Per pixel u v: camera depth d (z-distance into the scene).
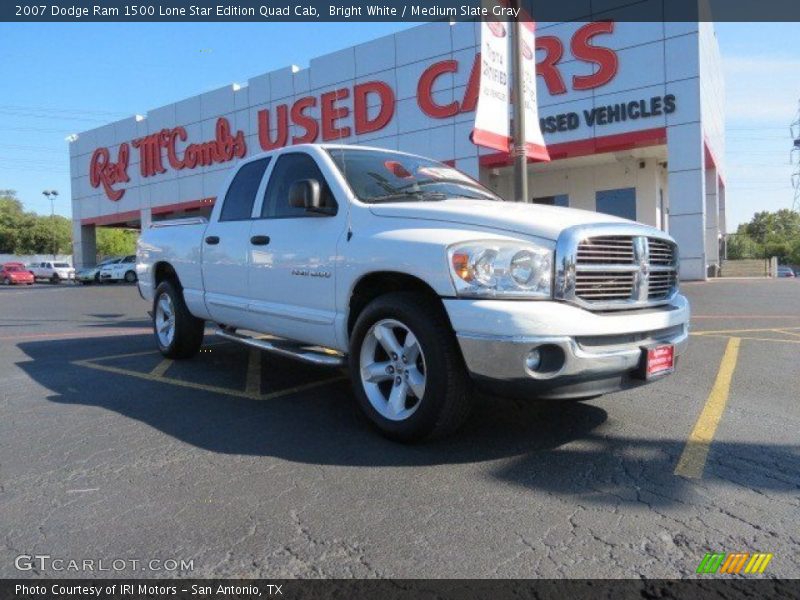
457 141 21.47
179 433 4.23
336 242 4.37
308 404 4.94
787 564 2.54
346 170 4.71
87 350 7.89
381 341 4.00
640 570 2.50
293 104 25.48
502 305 3.40
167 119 30.95
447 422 3.70
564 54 19.58
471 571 2.50
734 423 4.36
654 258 4.07
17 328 10.84
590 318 3.47
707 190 24.50
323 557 2.61
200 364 6.60
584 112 19.38
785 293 14.35
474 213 3.84
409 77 22.36
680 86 17.94
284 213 5.07
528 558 2.59
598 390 3.61
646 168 22.52
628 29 18.53
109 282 36.50
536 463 3.61
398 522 2.90
